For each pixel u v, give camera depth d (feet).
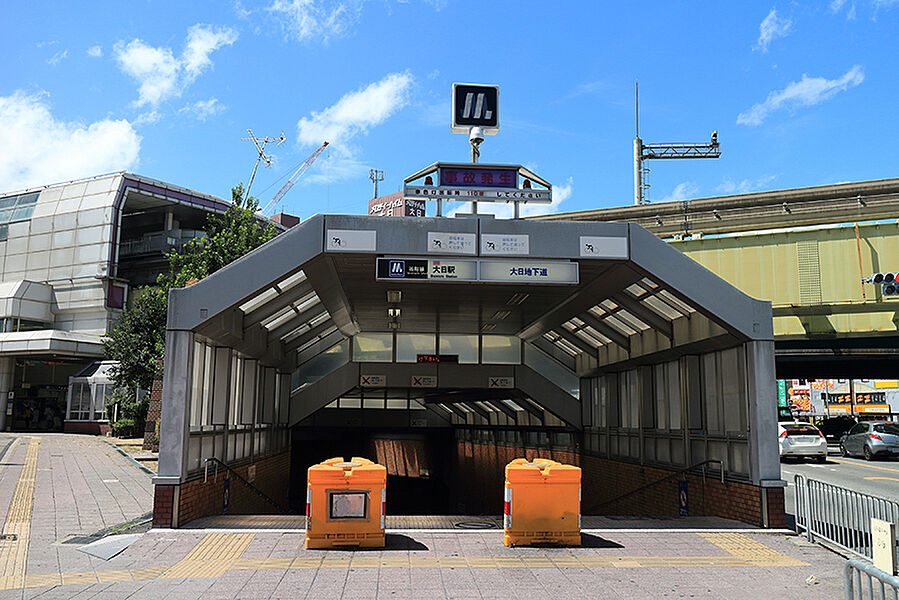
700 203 89.45
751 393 34.71
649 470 49.08
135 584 23.47
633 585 23.77
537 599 22.03
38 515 37.93
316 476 29.14
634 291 42.11
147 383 104.94
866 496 27.43
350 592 22.65
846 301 76.84
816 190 84.02
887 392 209.97
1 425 157.17
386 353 64.85
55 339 150.10
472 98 39.06
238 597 22.03
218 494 41.29
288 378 65.46
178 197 185.26
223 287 33.88
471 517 40.63
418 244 34.73
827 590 23.26
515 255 34.96
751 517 34.88
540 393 64.28
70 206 175.11
